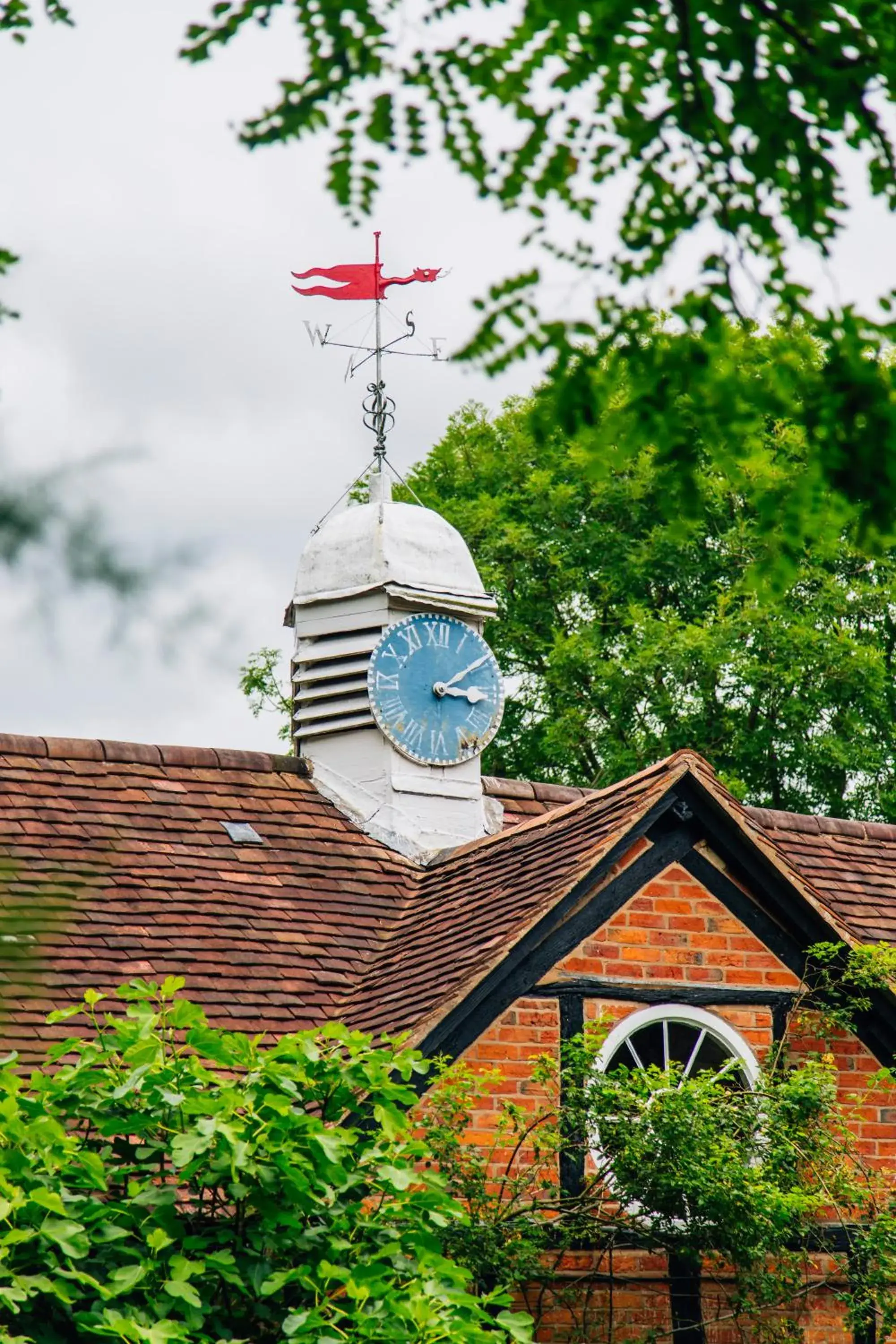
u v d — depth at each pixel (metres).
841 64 10.30
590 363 10.40
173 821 27.25
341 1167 16.47
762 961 23.91
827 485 10.80
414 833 29.30
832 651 51.28
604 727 53.22
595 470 10.80
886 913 29.73
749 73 10.36
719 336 10.40
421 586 30.70
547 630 55.97
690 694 52.69
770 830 30.75
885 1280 21.58
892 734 53.66
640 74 10.52
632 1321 21.80
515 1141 21.78
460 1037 21.91
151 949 24.28
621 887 23.33
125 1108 16.75
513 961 22.34
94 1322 15.29
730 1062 21.52
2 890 9.21
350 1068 17.30
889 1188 22.61
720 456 10.81
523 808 31.47
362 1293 15.54
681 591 55.97
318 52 10.33
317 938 25.73
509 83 10.46
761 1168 20.95
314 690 30.75
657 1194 20.34
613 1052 22.67
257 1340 16.50
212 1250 16.56
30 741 27.50
